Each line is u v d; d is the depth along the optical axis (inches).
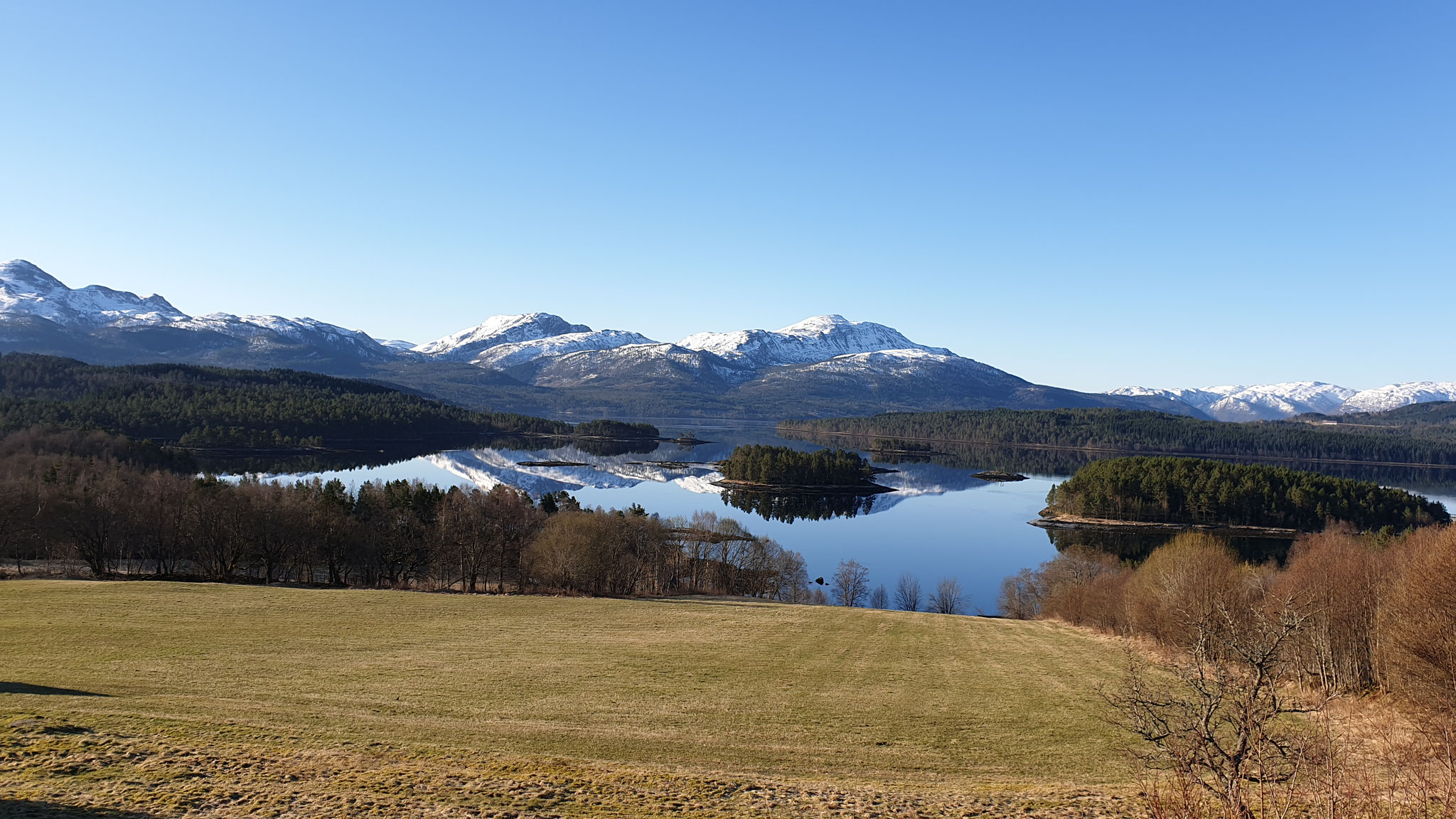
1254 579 2110.0
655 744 1146.0
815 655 1943.9
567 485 7716.5
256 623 2005.4
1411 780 767.7
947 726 1346.0
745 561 3897.6
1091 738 1295.5
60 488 3056.1
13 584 2426.2
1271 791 668.1
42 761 832.3
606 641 2001.7
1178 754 624.7
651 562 3592.5
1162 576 2137.1
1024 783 1028.5
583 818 767.7
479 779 870.4
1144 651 2105.1
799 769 1065.5
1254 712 605.3
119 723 1003.9
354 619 2138.3
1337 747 864.3
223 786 794.2
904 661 1908.2
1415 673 1264.8
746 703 1440.7
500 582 3358.8
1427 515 6240.2
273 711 1190.9
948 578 4350.4
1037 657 2022.6
